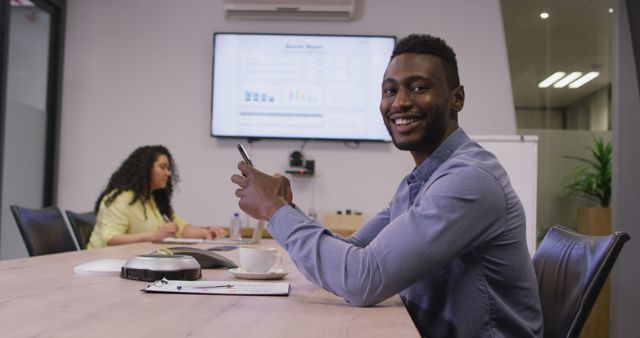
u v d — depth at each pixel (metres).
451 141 1.33
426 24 4.68
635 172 3.77
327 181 4.68
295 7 4.59
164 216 3.46
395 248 1.11
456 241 1.13
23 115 4.43
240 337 0.83
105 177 4.77
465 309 1.21
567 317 1.28
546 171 4.59
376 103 4.64
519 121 4.63
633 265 3.72
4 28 4.05
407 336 0.87
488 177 1.18
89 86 4.80
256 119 4.67
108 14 4.82
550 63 4.64
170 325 0.89
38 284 1.29
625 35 3.85
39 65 4.61
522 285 1.24
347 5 4.56
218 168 4.72
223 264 1.71
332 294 1.25
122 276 1.41
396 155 4.65
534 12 4.68
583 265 1.29
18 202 4.43
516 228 1.22
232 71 4.69
